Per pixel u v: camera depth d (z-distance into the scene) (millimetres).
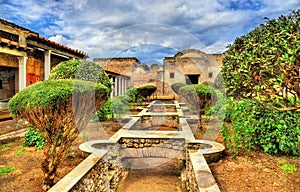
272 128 4098
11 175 3381
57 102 2729
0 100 9750
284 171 3330
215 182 2795
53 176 2965
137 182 4559
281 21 2859
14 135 5949
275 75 2465
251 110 4273
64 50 10836
